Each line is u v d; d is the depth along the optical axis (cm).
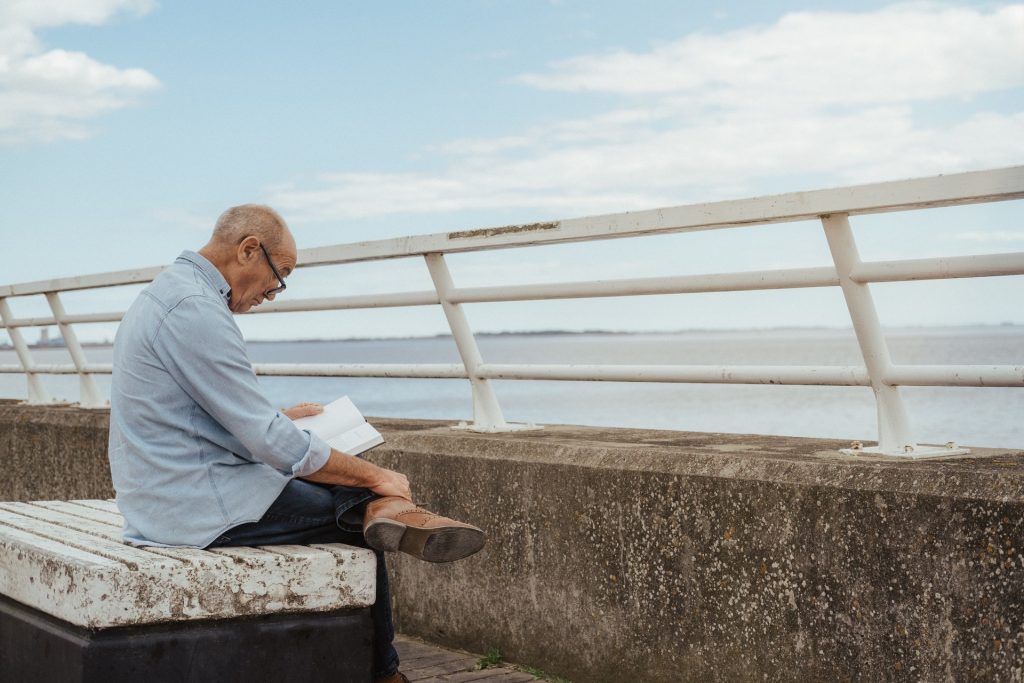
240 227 304
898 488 276
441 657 402
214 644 270
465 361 436
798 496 298
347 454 297
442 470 418
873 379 310
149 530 292
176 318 289
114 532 315
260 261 307
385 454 444
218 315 290
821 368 321
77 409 688
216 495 290
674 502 331
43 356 7500
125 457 296
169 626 266
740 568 313
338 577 286
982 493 261
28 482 684
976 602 261
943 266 280
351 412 332
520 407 4150
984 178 257
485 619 399
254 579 275
